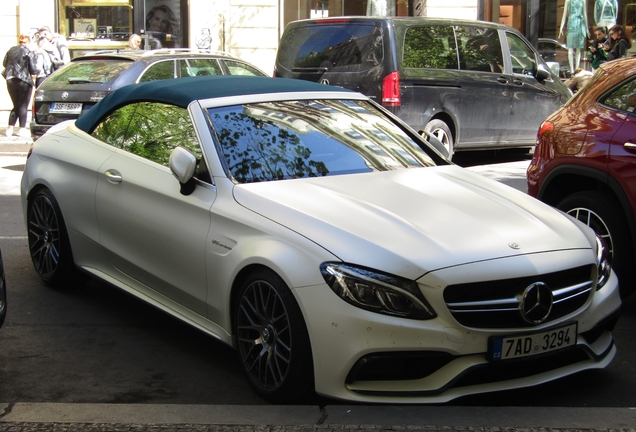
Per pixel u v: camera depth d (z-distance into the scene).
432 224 4.20
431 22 11.77
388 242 3.99
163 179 5.05
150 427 3.79
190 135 5.03
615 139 5.79
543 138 6.39
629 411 4.01
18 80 15.73
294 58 12.15
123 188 5.33
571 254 4.22
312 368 4.02
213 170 4.75
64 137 6.25
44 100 11.88
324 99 5.59
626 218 5.76
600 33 18.27
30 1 18.31
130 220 5.23
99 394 4.42
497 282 3.95
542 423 3.86
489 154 14.39
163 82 5.73
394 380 3.98
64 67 12.27
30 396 4.39
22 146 15.26
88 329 5.42
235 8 18.66
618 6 18.20
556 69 16.14
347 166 5.00
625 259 5.76
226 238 4.46
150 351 5.05
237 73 12.94
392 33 11.27
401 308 3.84
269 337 4.22
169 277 4.94
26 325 5.48
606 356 4.46
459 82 11.91
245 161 4.81
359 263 3.90
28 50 15.75
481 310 3.91
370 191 4.59
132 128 5.61
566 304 4.20
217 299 4.55
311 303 3.93
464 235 4.13
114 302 5.98
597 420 3.91
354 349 3.85
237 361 4.91
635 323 5.64
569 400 4.32
